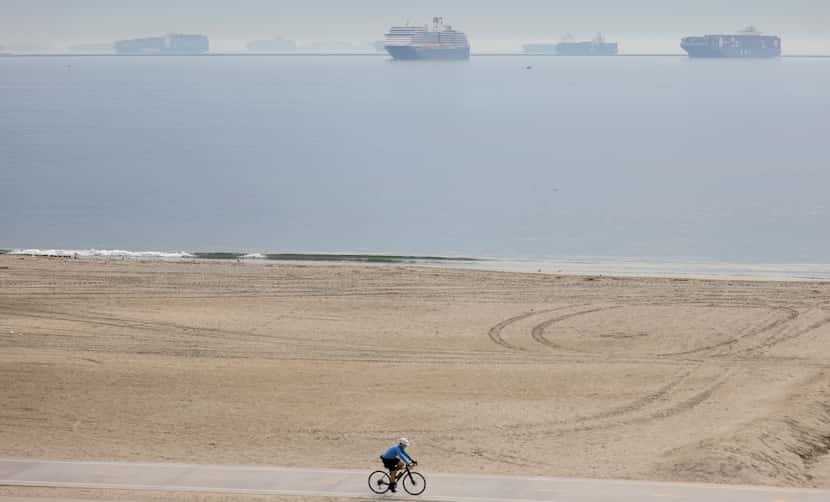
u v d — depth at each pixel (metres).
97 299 102.94
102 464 59.84
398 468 55.28
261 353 85.00
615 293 107.19
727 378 78.44
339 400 72.81
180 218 168.25
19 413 69.19
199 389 74.75
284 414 69.81
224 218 168.50
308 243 148.25
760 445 63.41
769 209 172.00
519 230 156.50
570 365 82.00
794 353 86.06
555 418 69.38
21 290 105.81
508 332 92.81
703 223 160.12
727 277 120.75
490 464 60.91
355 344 88.50
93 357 82.06
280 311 99.56
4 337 87.56
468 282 112.19
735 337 91.06
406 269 119.31
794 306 101.62
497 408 71.31
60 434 65.56
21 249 139.25
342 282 111.94
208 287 109.12
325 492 55.59
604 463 60.94
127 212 173.38
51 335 88.81
